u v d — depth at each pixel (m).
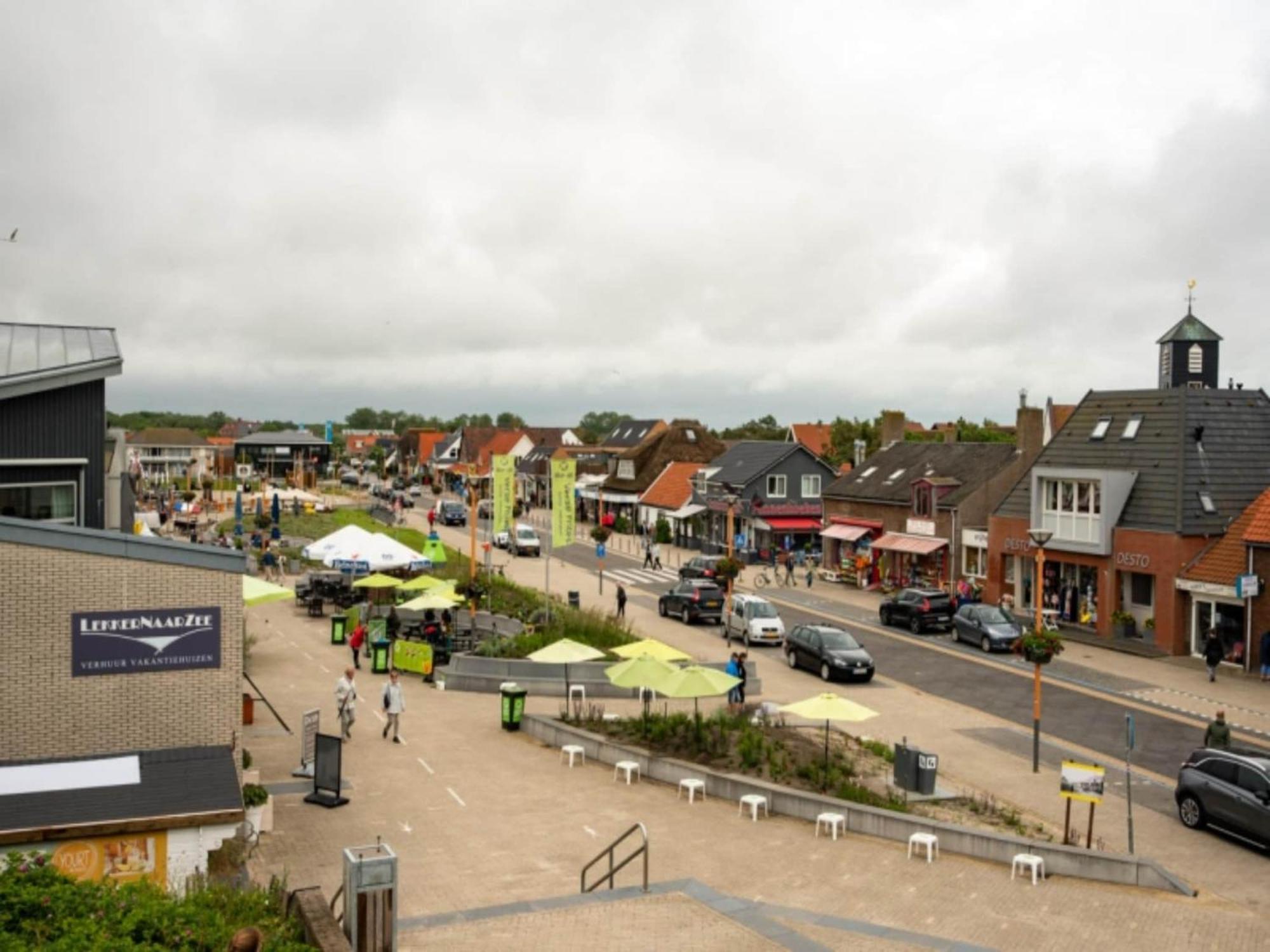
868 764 22.89
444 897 14.95
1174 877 16.19
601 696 30.52
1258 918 15.09
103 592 16.16
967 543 47.88
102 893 10.87
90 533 16.03
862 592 53.50
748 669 30.94
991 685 32.62
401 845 17.25
